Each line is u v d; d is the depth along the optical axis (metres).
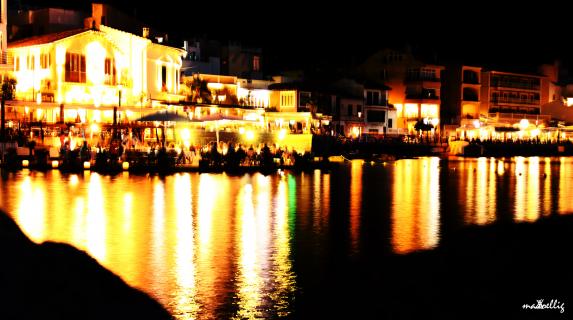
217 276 19.42
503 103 140.25
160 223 28.16
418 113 125.75
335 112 108.44
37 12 83.50
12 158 53.56
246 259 21.58
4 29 69.62
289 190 43.25
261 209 33.34
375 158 92.19
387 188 47.00
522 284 19.27
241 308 16.64
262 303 17.09
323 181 51.28
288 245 23.95
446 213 33.38
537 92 146.75
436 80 128.38
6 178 45.75
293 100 100.06
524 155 120.00
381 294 18.05
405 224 29.30
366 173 63.09
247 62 107.75
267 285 18.62
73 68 69.56
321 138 85.44
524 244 24.94
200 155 60.34
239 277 19.36
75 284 15.95
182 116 57.59
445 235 26.59
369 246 24.00
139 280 18.69
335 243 24.47
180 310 16.36
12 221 19.69
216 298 17.36
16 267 15.37
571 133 140.00
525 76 144.12
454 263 21.55
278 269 20.38
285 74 120.25
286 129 89.00
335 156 87.31
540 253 23.31
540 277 20.03
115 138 58.16
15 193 37.06
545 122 139.75
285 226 28.12
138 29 82.19
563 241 25.64
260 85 102.44
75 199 35.03
